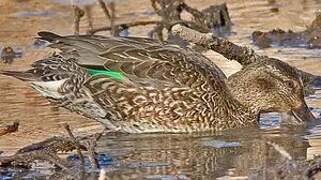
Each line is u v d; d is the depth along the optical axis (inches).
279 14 828.6
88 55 563.5
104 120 567.2
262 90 573.9
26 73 571.8
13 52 719.7
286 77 575.2
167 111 560.4
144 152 518.0
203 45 623.8
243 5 858.8
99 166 491.5
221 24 799.1
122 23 786.2
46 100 609.6
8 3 831.7
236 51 624.1
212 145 531.5
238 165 491.5
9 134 547.2
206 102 563.8
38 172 483.8
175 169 486.9
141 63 564.1
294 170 469.1
